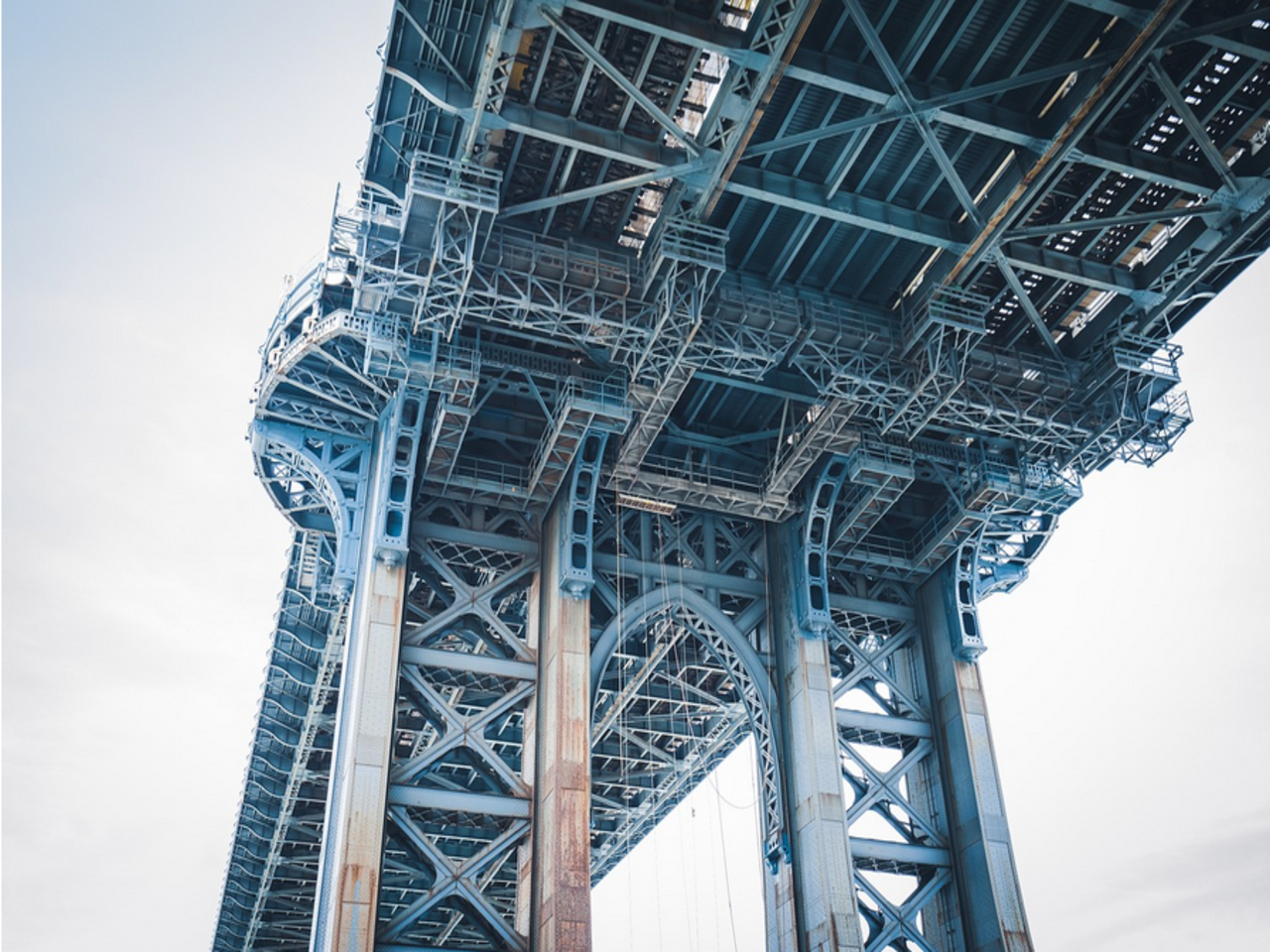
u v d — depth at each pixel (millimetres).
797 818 53719
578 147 44625
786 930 52062
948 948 54750
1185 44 44156
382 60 44625
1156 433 54906
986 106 45438
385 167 48375
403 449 51906
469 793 49688
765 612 58844
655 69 44062
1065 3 42688
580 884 46781
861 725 57406
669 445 58969
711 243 47250
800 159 47781
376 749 47375
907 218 49156
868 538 60875
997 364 52969
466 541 54625
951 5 42531
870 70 44188
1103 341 54062
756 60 41281
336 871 45906
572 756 48906
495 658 52719
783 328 50875
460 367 49281
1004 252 49938
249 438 55562
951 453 57594
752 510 57031
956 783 56656
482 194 44562
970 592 59562
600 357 52219
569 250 48562
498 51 41062
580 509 53594
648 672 58812
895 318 52844
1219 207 47250
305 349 51750
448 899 48406
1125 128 46906
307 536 65875
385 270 45281
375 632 49344
